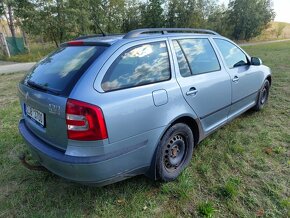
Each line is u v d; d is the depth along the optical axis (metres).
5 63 15.86
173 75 2.64
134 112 2.20
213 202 2.45
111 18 26.11
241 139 3.65
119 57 2.26
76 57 2.39
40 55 18.42
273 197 2.49
